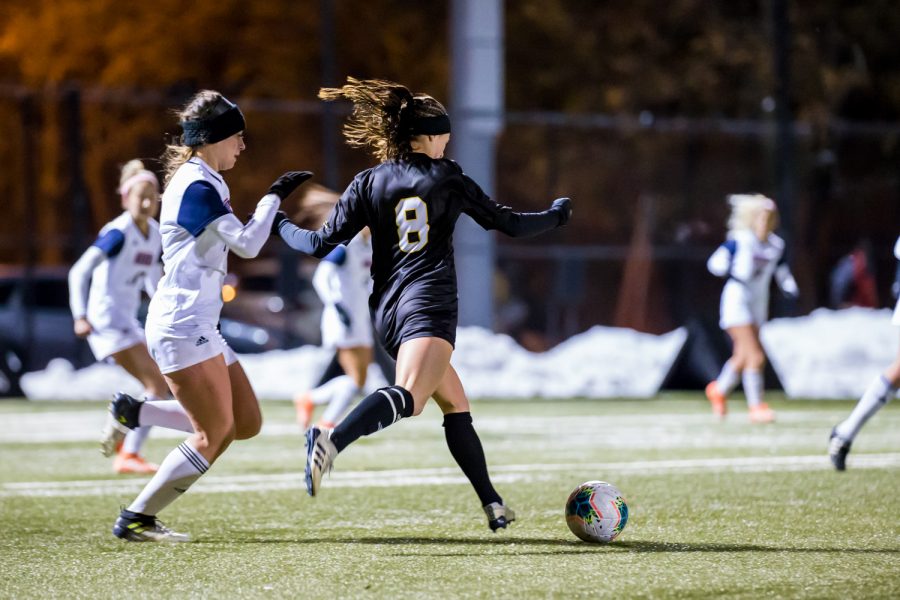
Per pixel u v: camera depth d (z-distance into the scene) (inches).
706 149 3494.1
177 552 887.7
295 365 2787.9
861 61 4564.5
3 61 4325.8
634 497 1167.6
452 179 879.1
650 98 4665.4
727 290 2076.8
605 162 3730.3
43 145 3540.8
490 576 786.2
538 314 3380.9
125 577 798.5
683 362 2790.4
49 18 4266.7
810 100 4576.8
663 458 1529.3
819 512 1067.3
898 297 1300.4
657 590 741.3
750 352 2065.7
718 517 1039.6
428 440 1782.7
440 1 4463.6
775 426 1995.6
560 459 1521.9
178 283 897.5
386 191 879.7
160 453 1637.6
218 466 1470.2
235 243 873.5
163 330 895.7
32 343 2842.0
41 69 4281.5
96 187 3624.5
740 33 4640.8
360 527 1002.1
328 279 1726.1
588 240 3686.0
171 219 888.3
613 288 3479.3
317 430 816.9
